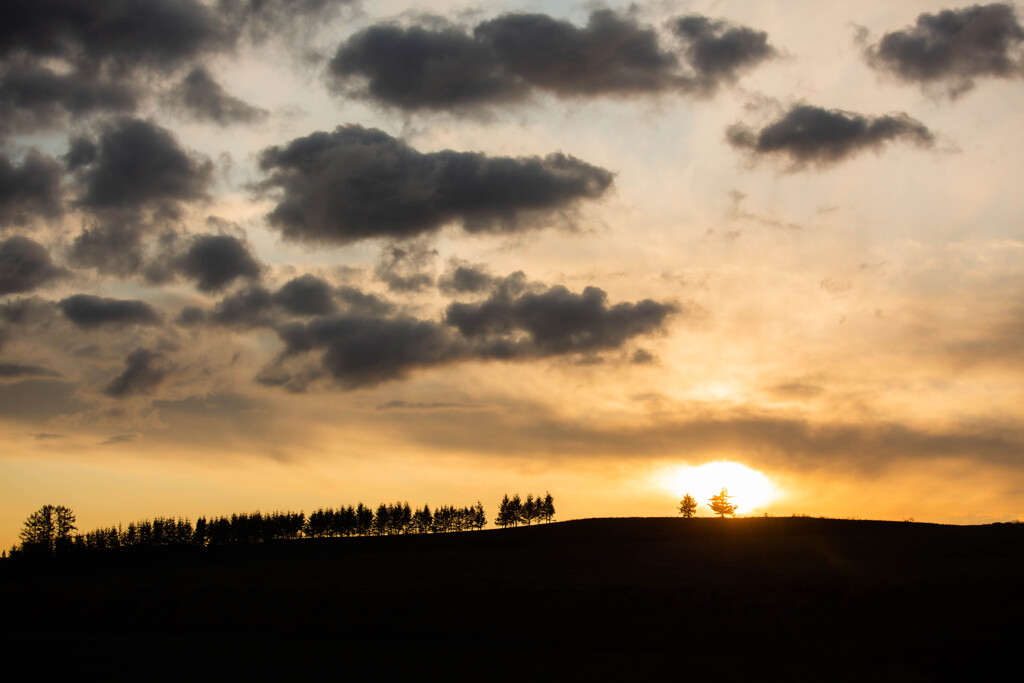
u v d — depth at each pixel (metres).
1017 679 33.31
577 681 34.25
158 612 50.38
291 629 46.06
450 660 38.47
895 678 34.19
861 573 61.69
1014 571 58.75
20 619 50.19
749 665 37.31
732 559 78.25
